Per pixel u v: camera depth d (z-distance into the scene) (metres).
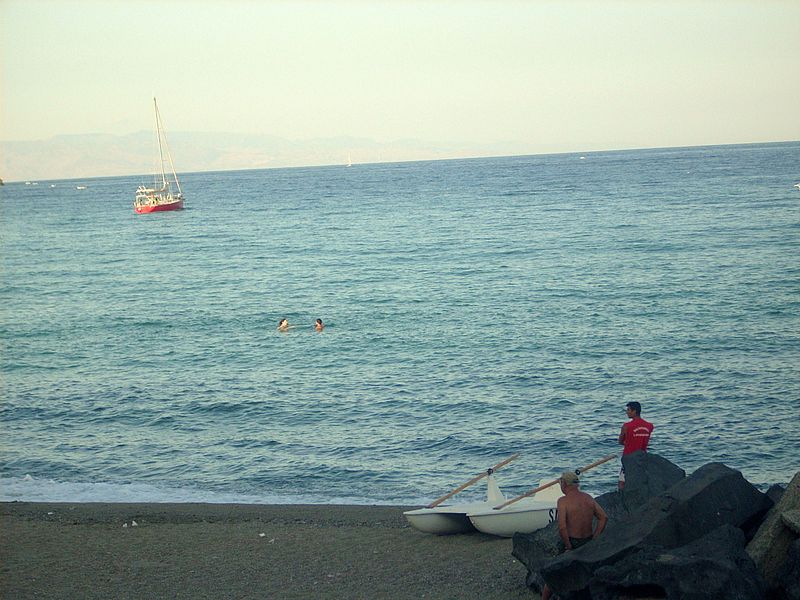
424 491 17.61
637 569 8.09
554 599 9.21
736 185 110.94
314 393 25.94
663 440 20.34
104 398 26.09
